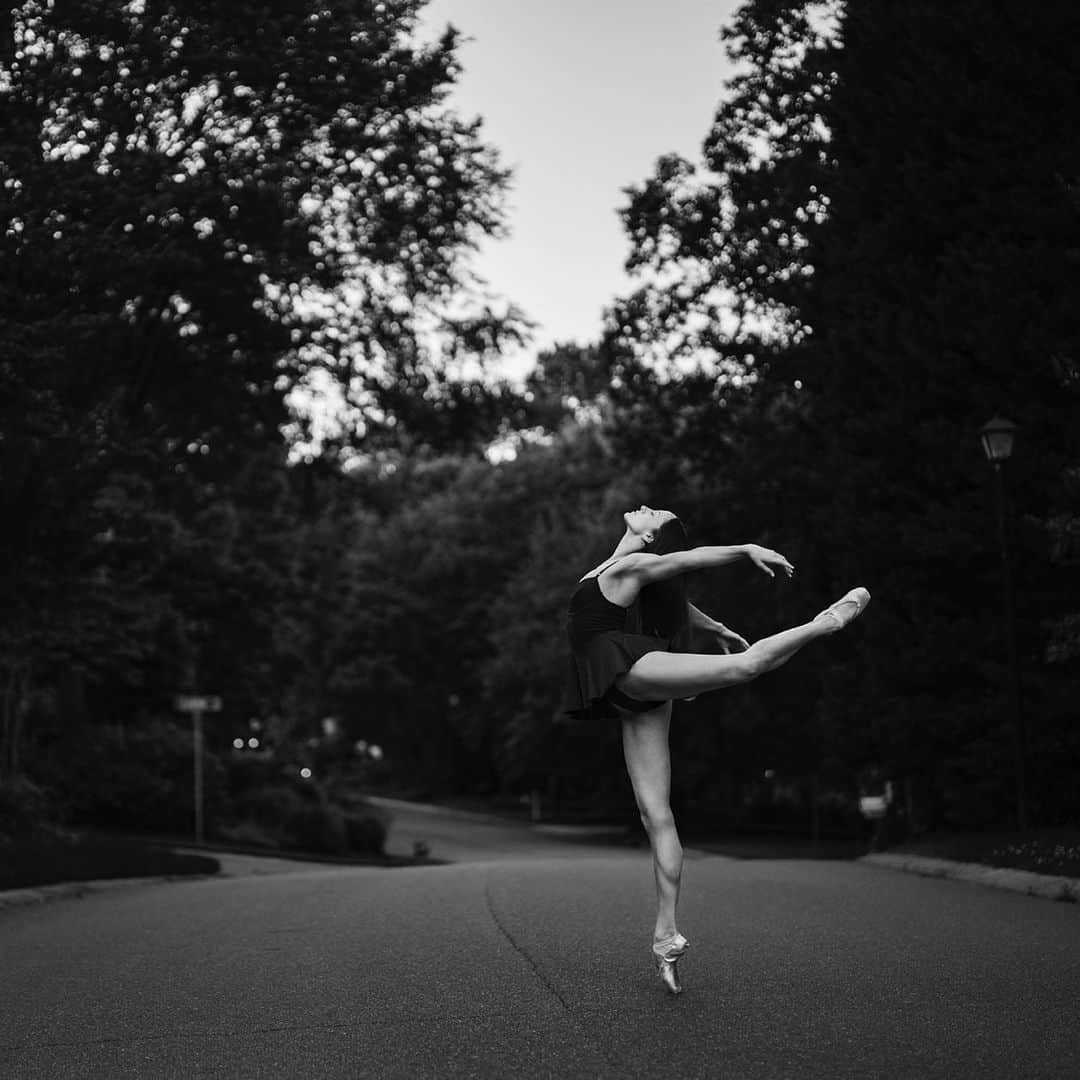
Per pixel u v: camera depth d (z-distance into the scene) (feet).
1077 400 56.54
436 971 25.17
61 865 58.23
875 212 65.31
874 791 96.37
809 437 85.25
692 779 180.24
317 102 63.00
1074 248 54.03
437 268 79.00
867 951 26.86
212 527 125.49
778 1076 16.40
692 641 22.77
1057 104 56.44
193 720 135.03
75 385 64.34
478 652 282.77
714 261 91.30
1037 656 59.21
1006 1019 19.66
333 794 163.12
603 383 103.45
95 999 24.02
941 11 58.90
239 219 65.05
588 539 195.21
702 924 31.78
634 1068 16.99
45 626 66.74
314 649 252.21
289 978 25.21
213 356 77.51
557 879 49.42
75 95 56.59
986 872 46.37
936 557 59.67
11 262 53.57
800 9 84.69
